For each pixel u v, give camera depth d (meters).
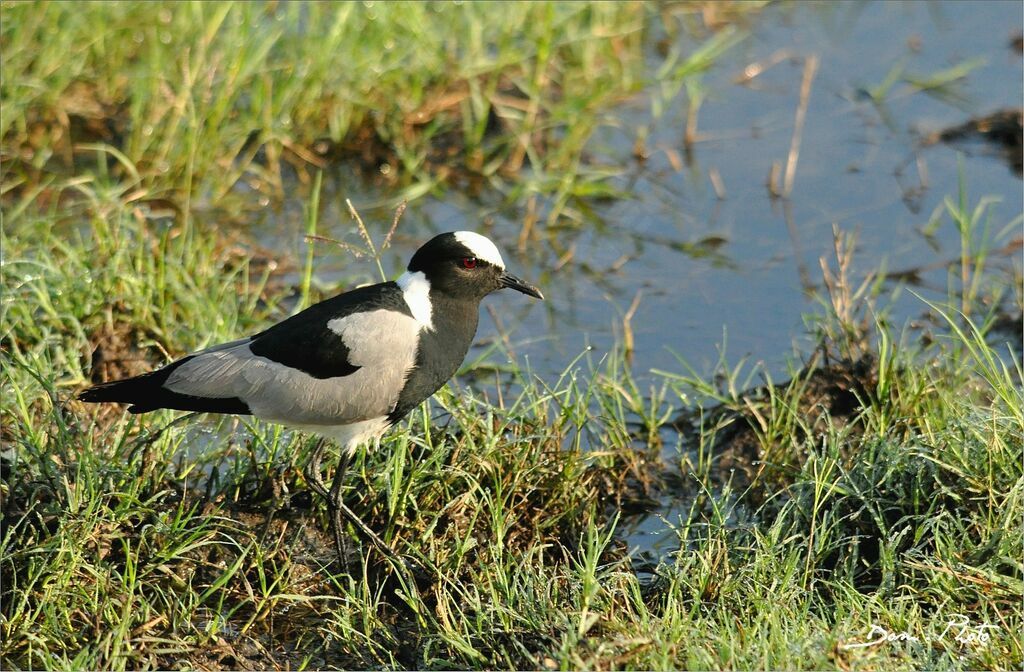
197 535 10.14
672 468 12.12
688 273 14.97
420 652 9.59
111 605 9.41
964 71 18.31
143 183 15.38
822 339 12.72
